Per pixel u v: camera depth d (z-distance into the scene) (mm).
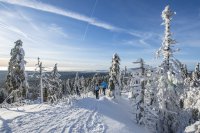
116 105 32531
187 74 45094
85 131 14555
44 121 15242
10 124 13766
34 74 38344
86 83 80125
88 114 19641
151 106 23375
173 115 22812
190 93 24484
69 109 20516
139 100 23203
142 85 23375
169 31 23375
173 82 22609
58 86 47656
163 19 23578
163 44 23656
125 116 25734
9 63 34875
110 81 41781
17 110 18156
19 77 34594
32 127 13656
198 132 15125
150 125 22344
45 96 42000
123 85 61094
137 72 23641
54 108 20156
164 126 22688
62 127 14461
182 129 22250
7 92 34625
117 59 42312
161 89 22984
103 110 23172
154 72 23703
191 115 22875
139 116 23203
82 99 26953
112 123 18453
